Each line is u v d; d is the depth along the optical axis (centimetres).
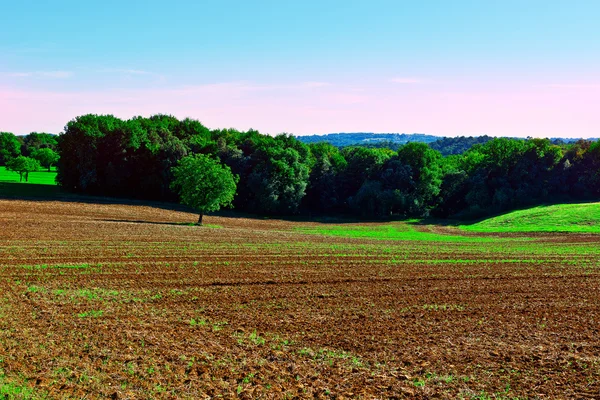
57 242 3994
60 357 1633
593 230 6438
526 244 5212
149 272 3055
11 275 2816
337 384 1521
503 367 1680
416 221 8569
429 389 1499
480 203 9031
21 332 1861
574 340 1978
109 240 4244
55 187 9006
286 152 8944
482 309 2436
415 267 3538
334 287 2838
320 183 9638
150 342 1825
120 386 1438
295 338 1944
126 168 8669
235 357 1716
